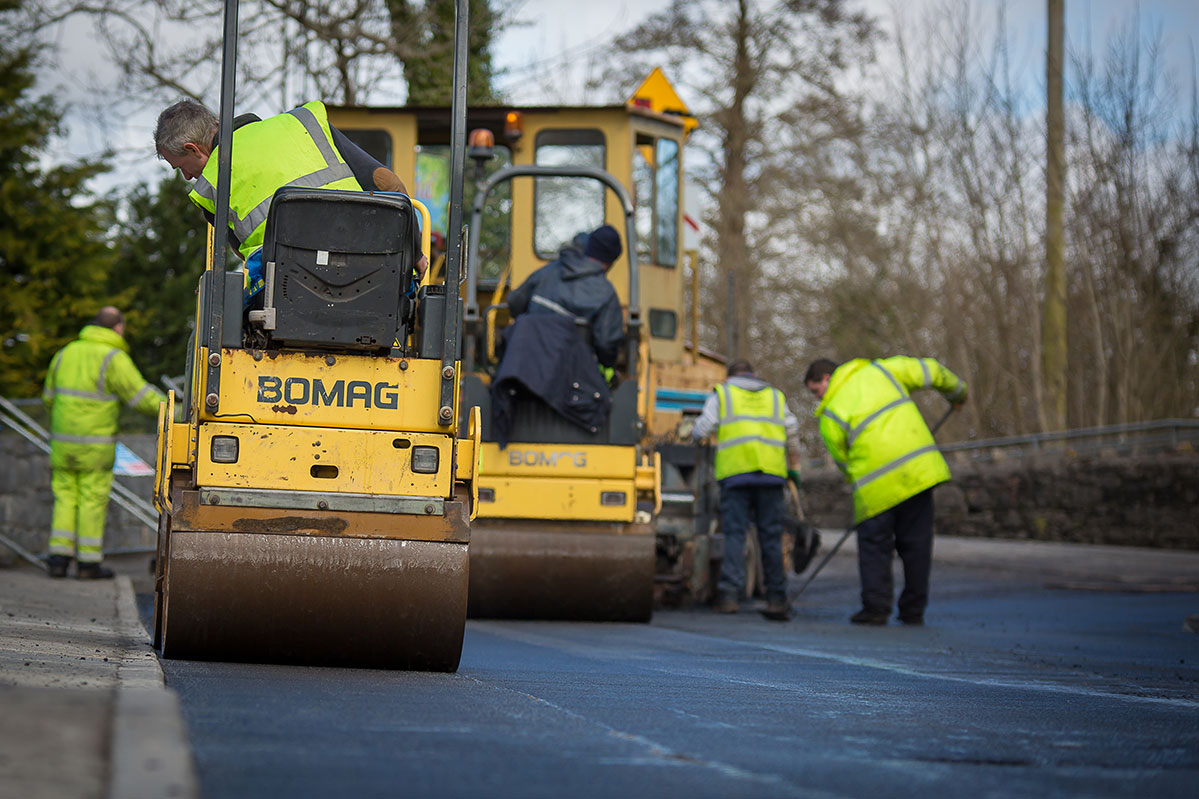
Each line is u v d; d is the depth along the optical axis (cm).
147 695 525
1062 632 1603
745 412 1920
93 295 3556
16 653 743
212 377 839
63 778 351
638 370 1744
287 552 831
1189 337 4906
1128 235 4900
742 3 6162
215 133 910
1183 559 3225
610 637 1421
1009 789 434
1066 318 4962
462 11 870
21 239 3403
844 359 6284
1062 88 4681
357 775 412
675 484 2098
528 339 1648
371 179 914
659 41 6009
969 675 994
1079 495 4066
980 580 2728
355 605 836
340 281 828
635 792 407
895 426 1783
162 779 358
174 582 819
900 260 5975
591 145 2203
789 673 971
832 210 6162
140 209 4316
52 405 2045
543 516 1666
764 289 6469
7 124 3341
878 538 1784
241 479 841
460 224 866
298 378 848
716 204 6294
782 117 6222
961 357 5547
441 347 860
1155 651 1323
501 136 2238
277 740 475
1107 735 598
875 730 590
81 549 2027
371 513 844
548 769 443
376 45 3462
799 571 2308
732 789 419
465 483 868
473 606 1642
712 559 2119
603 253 1736
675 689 790
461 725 550
